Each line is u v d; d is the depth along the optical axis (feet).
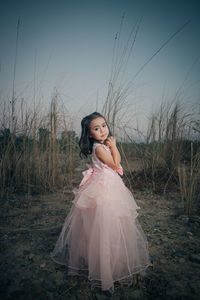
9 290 5.76
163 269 6.66
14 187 14.26
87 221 6.37
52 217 10.37
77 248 6.65
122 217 6.41
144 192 13.93
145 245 6.94
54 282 6.14
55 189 14.48
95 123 6.77
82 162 19.95
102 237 5.86
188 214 10.78
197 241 8.25
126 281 6.08
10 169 14.51
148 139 16.22
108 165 6.71
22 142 14.94
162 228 9.36
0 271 6.49
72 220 6.87
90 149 7.22
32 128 14.78
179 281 6.14
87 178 6.90
